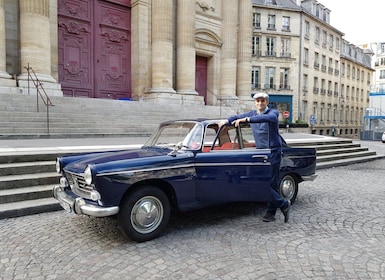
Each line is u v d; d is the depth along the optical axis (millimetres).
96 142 9727
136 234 4102
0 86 12875
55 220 4984
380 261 3652
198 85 22969
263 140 5094
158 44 18500
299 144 12359
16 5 14172
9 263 3529
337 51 49625
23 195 5527
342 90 51938
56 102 13055
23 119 11031
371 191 7328
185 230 4629
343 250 3953
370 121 39344
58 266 3473
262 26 39406
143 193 4137
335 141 14023
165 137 5363
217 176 4750
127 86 19125
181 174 4480
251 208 5750
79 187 4387
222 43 23172
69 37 16656
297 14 40562
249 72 24047
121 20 18766
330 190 7391
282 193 5844
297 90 40844
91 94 17562
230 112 19484
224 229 4676
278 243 4152
